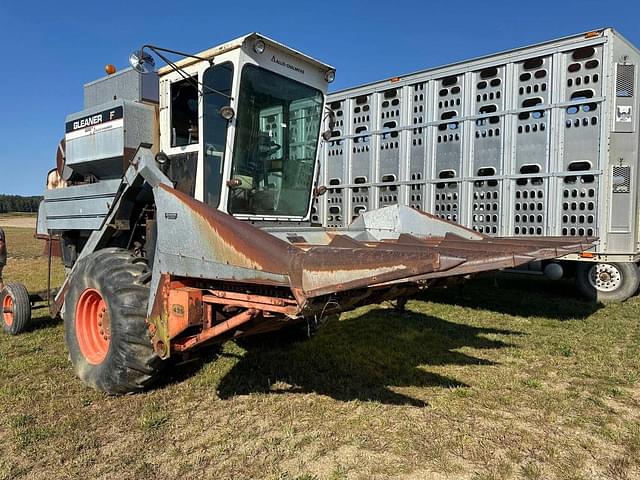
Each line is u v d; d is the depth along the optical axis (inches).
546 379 167.8
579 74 255.3
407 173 315.3
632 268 278.7
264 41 160.9
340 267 95.0
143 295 141.8
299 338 201.2
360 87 337.1
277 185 179.3
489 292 332.2
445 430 129.1
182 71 159.9
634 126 253.0
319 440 123.2
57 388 154.6
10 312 220.1
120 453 116.3
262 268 107.8
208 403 144.3
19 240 959.6
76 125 196.1
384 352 195.3
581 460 114.8
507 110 275.0
